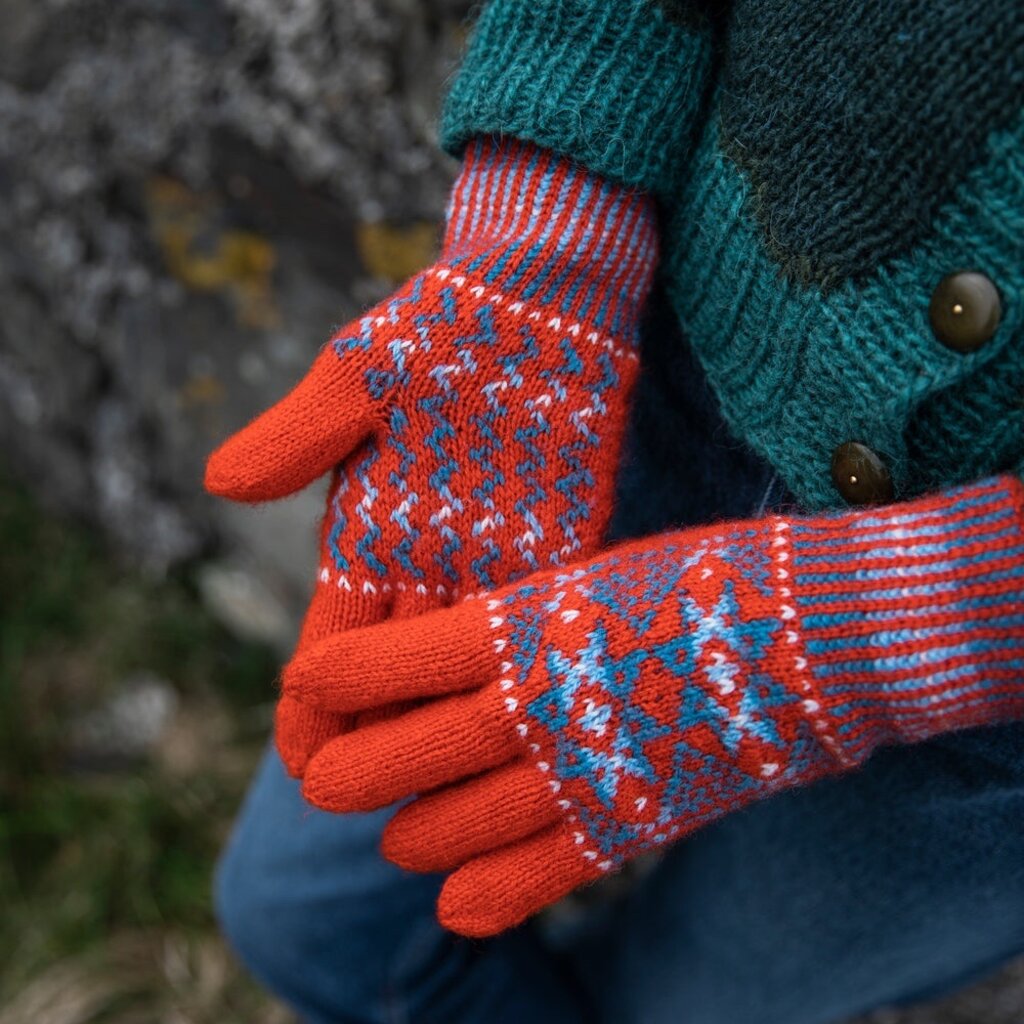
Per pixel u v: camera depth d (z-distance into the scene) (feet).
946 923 2.14
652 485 2.13
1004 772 1.85
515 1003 2.71
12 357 4.15
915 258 1.66
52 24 3.10
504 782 1.79
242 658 4.00
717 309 1.85
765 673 1.72
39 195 3.52
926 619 1.67
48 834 3.61
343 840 2.42
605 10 1.79
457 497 1.84
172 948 3.39
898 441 1.72
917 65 1.62
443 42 2.45
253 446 1.84
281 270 3.06
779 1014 2.51
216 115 2.88
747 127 1.76
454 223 1.92
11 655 3.92
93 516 4.33
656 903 2.65
